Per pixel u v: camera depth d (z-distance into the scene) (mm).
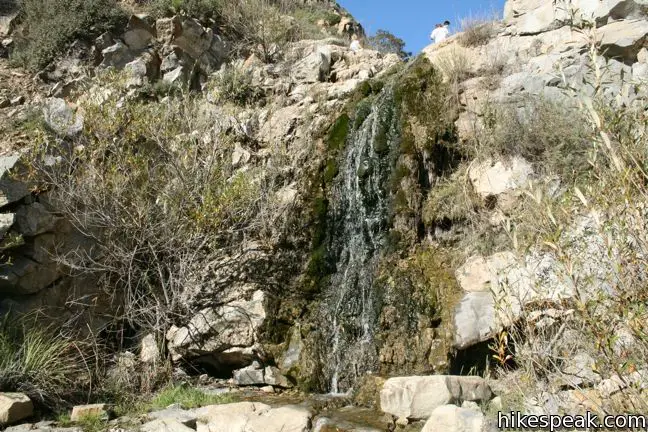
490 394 5926
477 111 8602
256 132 10312
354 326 7566
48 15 11539
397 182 8258
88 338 7586
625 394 3428
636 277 3461
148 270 8094
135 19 11734
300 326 7723
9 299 7414
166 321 7738
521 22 9391
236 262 8367
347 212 8648
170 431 5734
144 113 9062
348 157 9023
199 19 12828
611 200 3613
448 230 8008
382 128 8766
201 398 6852
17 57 11203
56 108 9242
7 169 7438
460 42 9617
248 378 7512
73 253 8016
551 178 7254
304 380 7172
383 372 7020
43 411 6453
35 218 7605
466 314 6660
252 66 12258
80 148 8125
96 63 11188
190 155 8680
